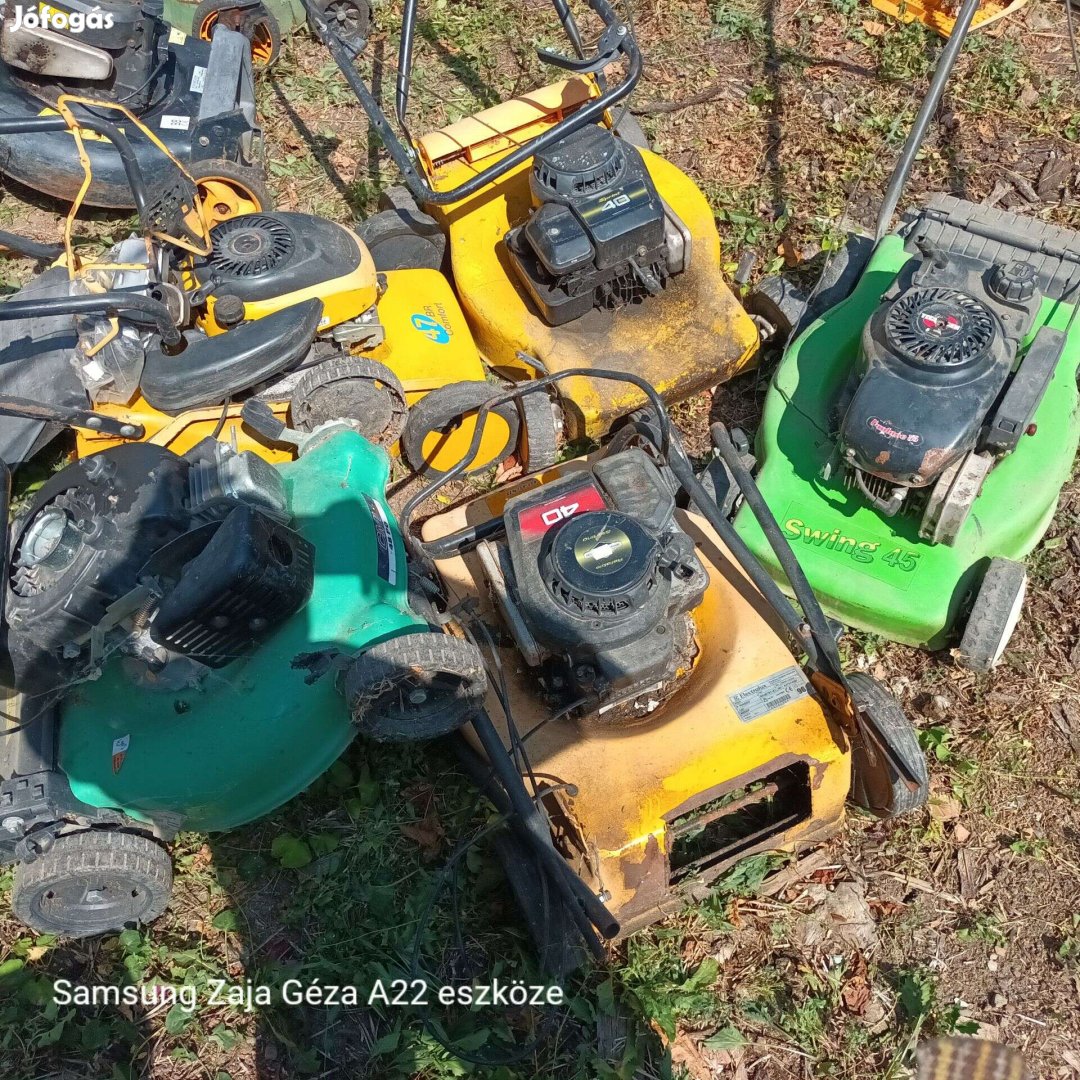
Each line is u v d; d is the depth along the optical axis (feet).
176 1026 5.31
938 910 5.46
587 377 6.45
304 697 5.14
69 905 5.31
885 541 5.81
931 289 5.60
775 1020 5.21
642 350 6.55
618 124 7.20
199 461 5.27
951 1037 5.11
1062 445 5.84
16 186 8.61
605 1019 5.20
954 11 8.55
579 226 6.23
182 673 5.21
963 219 6.18
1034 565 6.41
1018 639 6.19
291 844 5.68
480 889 5.57
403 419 6.39
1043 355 5.49
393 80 9.17
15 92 7.70
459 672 4.97
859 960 5.36
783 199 8.13
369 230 6.97
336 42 6.62
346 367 6.07
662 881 4.99
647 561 5.01
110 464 5.11
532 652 5.12
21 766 5.10
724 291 6.69
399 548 5.57
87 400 6.18
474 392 6.29
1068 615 6.25
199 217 6.18
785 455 6.06
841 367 6.15
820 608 5.40
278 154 8.73
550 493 5.37
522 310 6.64
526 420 6.29
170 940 5.56
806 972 5.32
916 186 8.15
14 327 6.47
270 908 5.65
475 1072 5.14
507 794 5.20
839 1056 5.11
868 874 5.56
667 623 5.18
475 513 5.96
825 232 7.82
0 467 5.20
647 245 6.34
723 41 9.25
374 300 6.25
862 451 5.46
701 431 6.96
